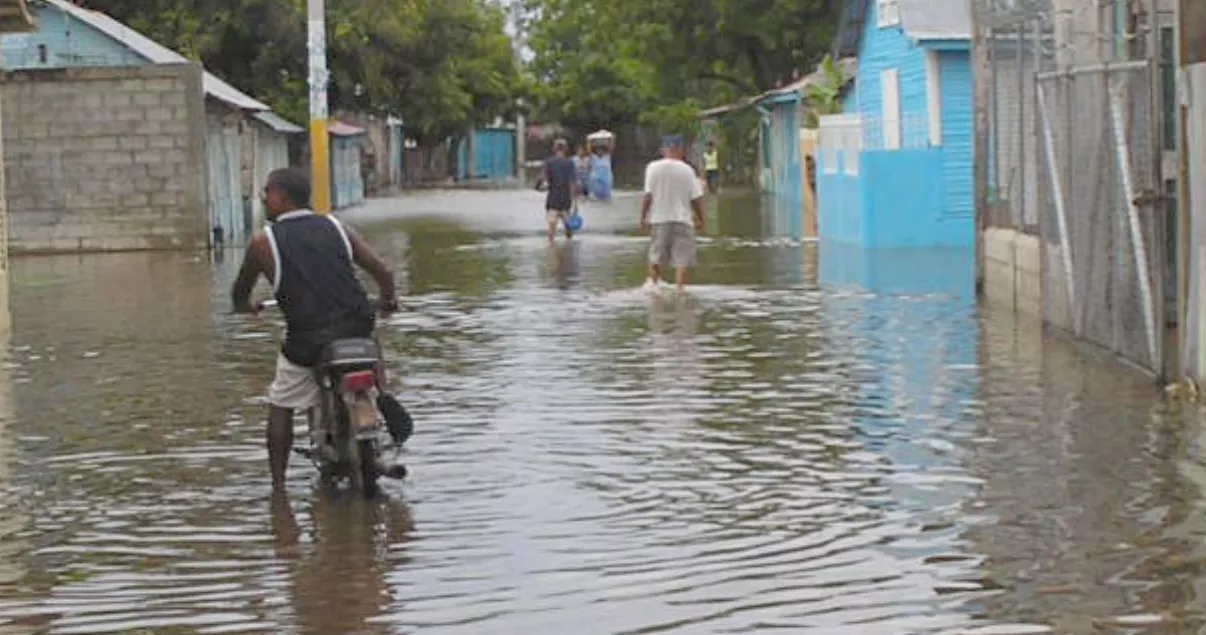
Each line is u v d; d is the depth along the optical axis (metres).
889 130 33.88
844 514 10.45
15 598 9.07
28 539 10.37
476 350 18.27
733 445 12.69
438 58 72.25
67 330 21.31
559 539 10.02
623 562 9.46
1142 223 14.85
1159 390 14.50
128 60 42.91
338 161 61.00
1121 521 10.06
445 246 36.25
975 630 8.09
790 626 8.23
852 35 39.81
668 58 65.75
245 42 61.59
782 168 60.88
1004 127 21.39
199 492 11.55
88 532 10.51
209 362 17.83
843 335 18.81
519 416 14.07
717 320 20.59
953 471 11.58
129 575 9.48
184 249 38.50
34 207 38.50
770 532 10.05
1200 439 12.40
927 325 19.52
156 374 17.03
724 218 45.50
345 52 64.88
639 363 16.98
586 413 14.16
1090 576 8.94
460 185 86.69
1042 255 18.67
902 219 31.50
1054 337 18.09
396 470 11.03
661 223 24.34
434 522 10.52
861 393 14.85
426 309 22.64
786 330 19.42
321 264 11.34
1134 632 8.01
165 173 38.47
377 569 9.45
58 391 16.08
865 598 8.66
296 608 8.75
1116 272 15.81
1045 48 18.62
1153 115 14.49
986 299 21.97
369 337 11.55
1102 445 12.29
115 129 38.38
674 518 10.46
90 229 38.56
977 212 22.19
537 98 89.06
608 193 58.25
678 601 8.69
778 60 64.31
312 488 11.58
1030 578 8.94
